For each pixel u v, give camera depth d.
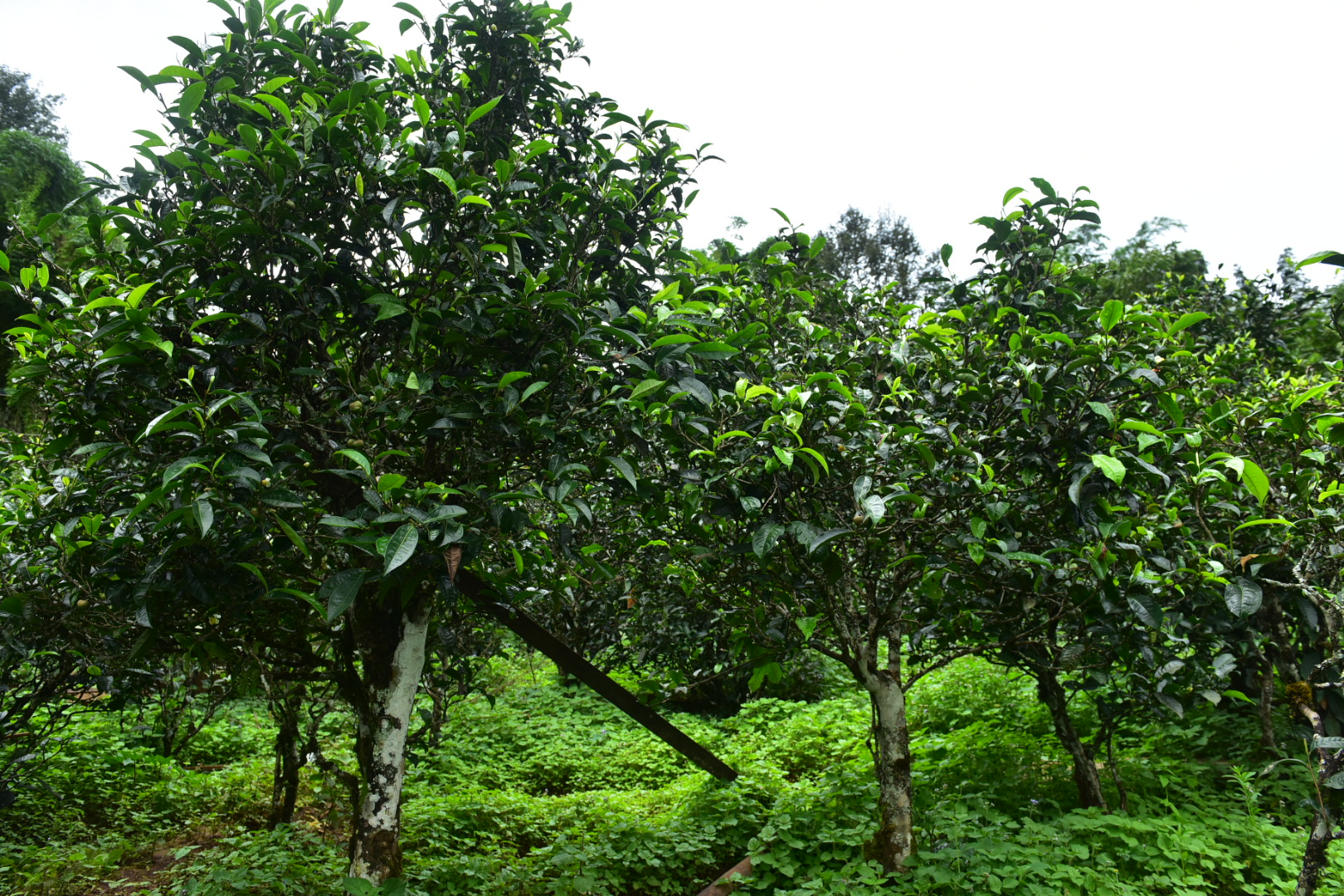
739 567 3.97
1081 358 3.56
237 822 5.65
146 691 4.97
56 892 4.29
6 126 21.64
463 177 3.27
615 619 7.26
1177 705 4.27
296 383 3.40
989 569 3.78
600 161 3.96
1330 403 5.08
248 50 3.50
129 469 3.51
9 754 5.00
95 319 3.16
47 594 3.53
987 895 3.48
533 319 3.28
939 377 4.33
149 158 3.34
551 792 6.79
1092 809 4.25
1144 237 18.69
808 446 3.40
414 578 2.93
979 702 6.72
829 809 4.71
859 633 4.21
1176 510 3.99
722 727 7.96
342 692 4.16
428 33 3.94
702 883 4.42
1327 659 3.52
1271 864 3.82
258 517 2.75
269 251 3.13
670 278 4.55
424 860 4.34
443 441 3.59
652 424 3.46
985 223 4.74
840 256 26.59
